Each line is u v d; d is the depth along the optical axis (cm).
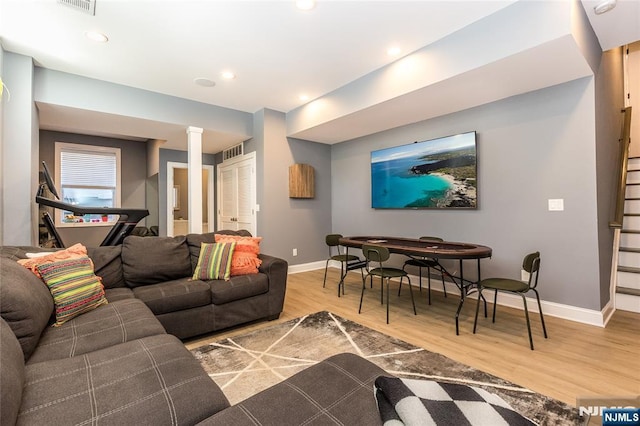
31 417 94
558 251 296
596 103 278
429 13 248
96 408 100
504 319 294
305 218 534
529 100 313
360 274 499
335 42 291
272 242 493
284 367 208
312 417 100
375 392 110
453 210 381
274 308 295
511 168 328
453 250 268
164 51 305
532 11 227
